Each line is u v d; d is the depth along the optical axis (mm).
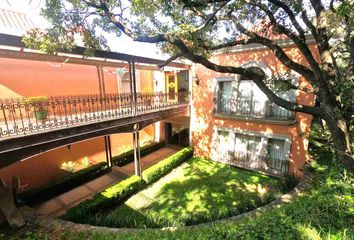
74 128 7254
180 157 12617
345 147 4551
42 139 6426
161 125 16125
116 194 8773
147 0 5270
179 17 5871
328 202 4320
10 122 7762
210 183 10320
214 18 5668
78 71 11156
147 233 5570
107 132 8539
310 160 9000
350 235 3121
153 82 16344
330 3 5332
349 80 5160
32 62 9219
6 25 9453
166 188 10094
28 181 9508
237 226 4527
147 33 5609
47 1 5270
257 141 11258
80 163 11523
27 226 6039
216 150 12773
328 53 4883
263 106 10641
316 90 4980
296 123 9805
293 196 6770
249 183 10164
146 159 13359
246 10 6789
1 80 8328
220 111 12258
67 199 8953
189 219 7062
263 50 10102
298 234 3496
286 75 8969
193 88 13203
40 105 7316
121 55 8172
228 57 11250
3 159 5758
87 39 6246
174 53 7453
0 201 5824
